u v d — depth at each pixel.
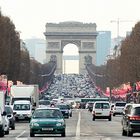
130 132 110.56
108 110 189.50
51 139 100.44
